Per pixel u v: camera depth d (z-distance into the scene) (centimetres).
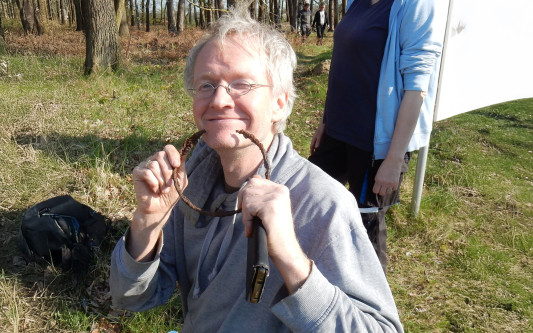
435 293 338
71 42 1761
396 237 404
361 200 250
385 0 237
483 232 421
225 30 117
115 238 350
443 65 367
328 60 1066
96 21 905
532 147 633
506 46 396
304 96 872
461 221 436
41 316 280
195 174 133
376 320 106
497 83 405
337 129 256
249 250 90
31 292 293
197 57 123
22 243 316
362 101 244
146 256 125
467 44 375
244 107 115
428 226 416
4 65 848
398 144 235
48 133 500
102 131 532
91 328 277
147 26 2953
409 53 230
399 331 113
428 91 249
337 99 255
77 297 297
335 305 94
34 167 419
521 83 418
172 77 919
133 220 121
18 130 503
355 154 251
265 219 90
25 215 319
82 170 434
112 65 934
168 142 535
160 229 122
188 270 141
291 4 2802
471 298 335
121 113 610
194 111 120
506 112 805
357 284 105
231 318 119
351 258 110
